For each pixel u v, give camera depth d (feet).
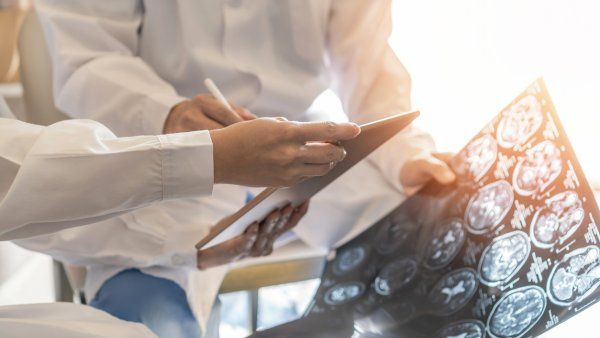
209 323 4.45
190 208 4.34
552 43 7.25
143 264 4.10
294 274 4.75
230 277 4.64
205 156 2.59
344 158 3.05
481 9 7.41
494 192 3.59
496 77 7.50
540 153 3.39
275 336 3.79
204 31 4.56
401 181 4.33
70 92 4.42
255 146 2.63
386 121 2.81
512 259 3.31
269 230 3.75
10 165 2.46
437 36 7.64
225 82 4.65
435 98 7.79
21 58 4.88
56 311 2.82
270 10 4.57
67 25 4.51
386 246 4.12
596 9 7.11
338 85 5.06
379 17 4.73
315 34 4.62
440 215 3.88
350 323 3.86
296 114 4.81
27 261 5.66
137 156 2.52
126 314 3.99
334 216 4.69
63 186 2.44
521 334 3.05
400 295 3.81
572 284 2.95
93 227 4.05
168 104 4.09
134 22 4.69
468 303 3.41
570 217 3.10
